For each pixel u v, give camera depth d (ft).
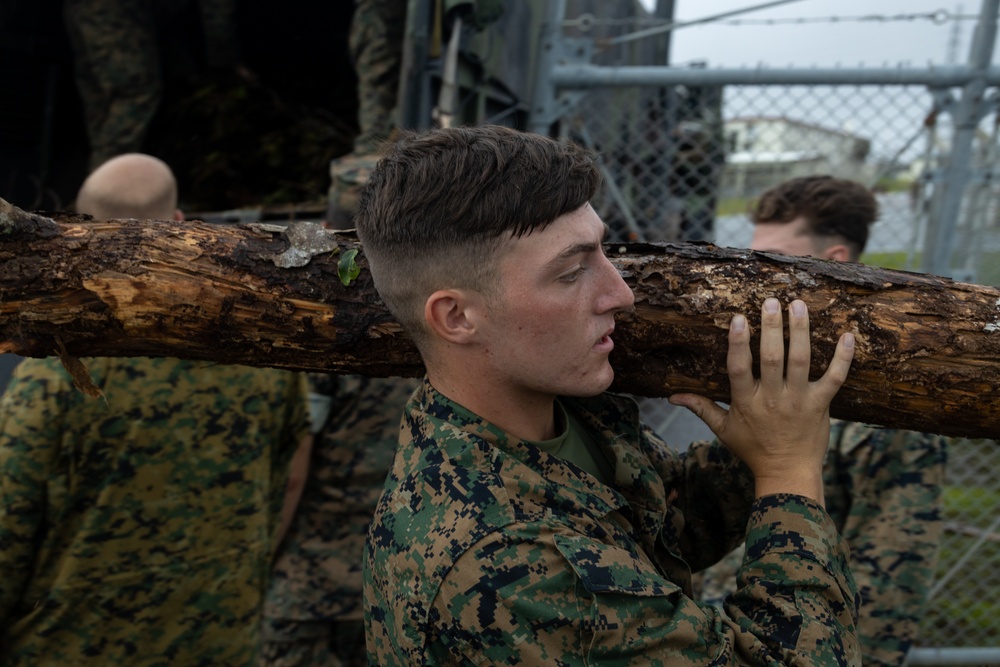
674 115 11.69
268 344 4.10
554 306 3.12
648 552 3.59
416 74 10.63
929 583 5.62
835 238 6.71
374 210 3.27
